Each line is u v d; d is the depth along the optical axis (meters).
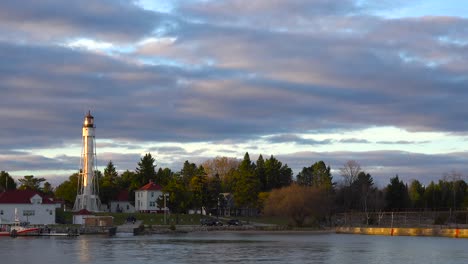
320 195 196.50
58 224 172.12
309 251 101.56
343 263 82.94
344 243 122.81
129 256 91.50
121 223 184.00
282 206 192.50
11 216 172.00
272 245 114.81
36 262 83.75
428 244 121.12
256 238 141.25
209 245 114.44
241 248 107.25
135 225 173.75
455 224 187.50
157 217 195.62
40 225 165.62
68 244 117.38
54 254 94.88
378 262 84.56
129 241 127.50
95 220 171.50
